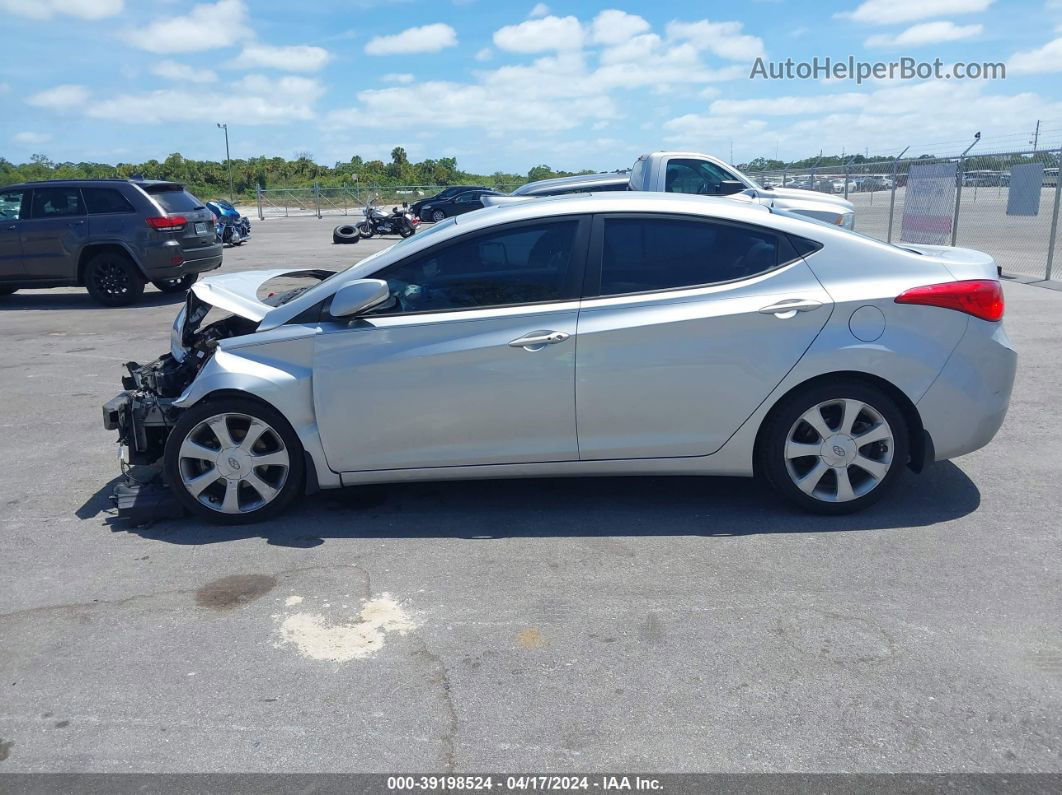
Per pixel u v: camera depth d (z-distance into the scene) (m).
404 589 3.91
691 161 11.41
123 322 11.61
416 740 2.89
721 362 4.26
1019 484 4.91
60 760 2.84
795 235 4.36
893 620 3.52
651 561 4.09
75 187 12.96
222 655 3.43
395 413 4.39
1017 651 3.28
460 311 4.35
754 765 2.72
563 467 4.44
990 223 16.86
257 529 4.60
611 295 4.32
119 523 4.77
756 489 4.91
